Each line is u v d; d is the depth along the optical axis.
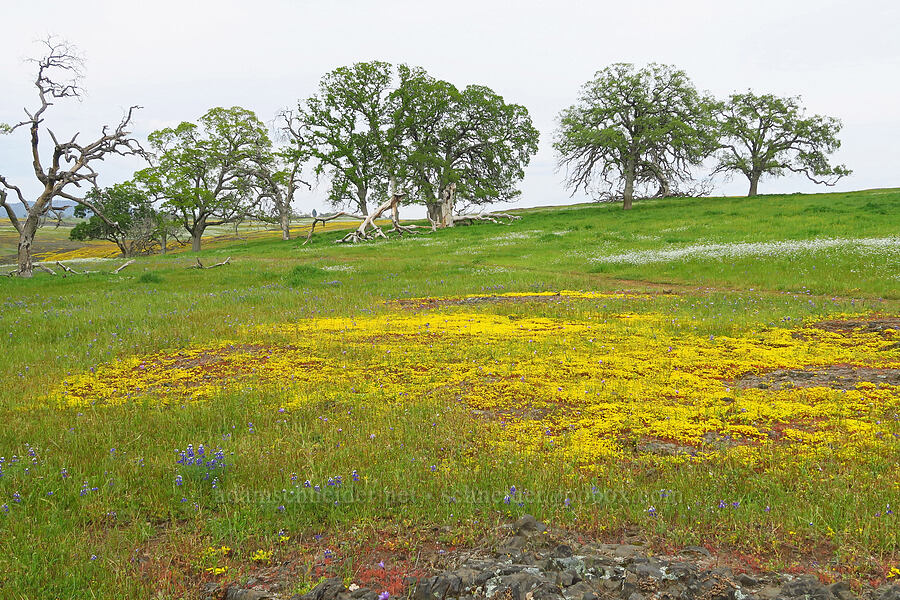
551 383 8.80
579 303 16.88
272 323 14.51
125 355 11.39
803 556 4.20
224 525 4.80
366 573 4.07
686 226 39.09
